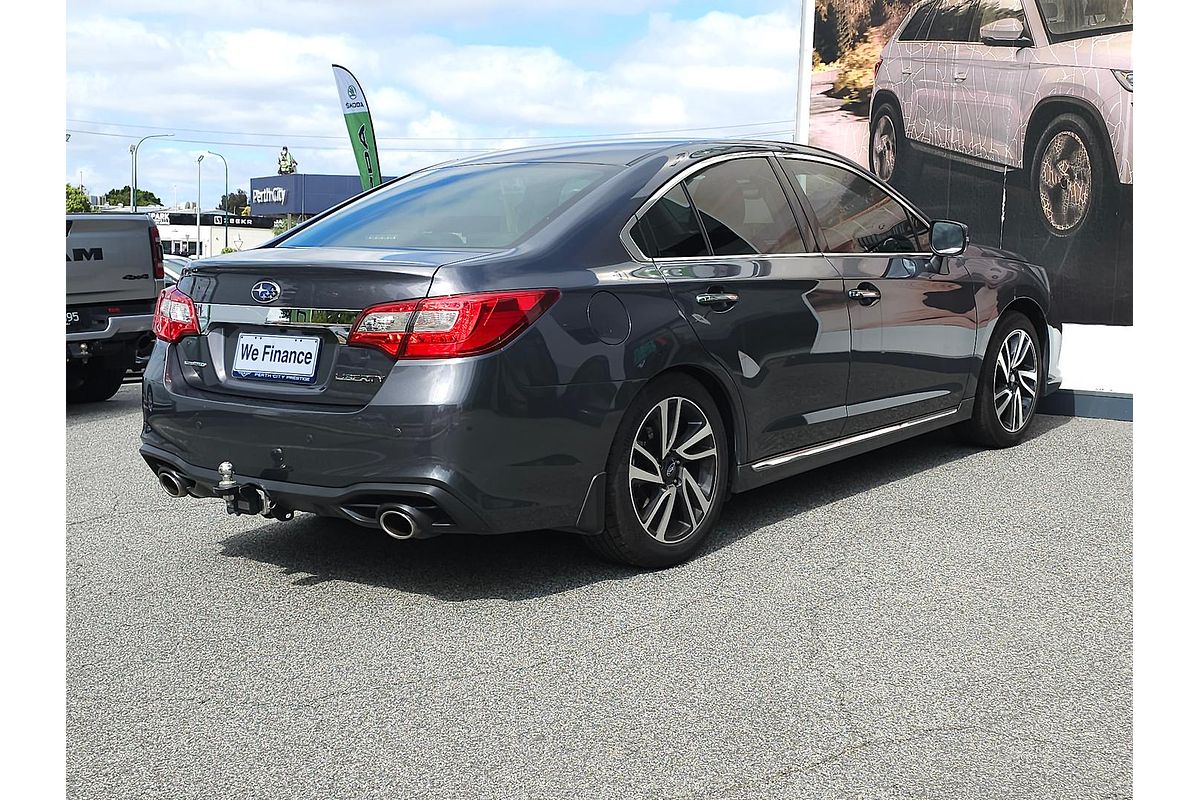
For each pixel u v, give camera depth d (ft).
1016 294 18.75
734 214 13.85
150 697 9.57
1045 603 11.50
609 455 11.98
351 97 74.49
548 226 12.10
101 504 16.67
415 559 13.42
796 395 14.17
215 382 12.23
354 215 13.73
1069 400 22.66
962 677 9.69
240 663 10.31
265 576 12.89
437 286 10.82
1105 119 23.88
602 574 12.66
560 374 11.28
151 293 28.71
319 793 7.91
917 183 27.50
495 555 13.47
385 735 8.80
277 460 11.59
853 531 14.20
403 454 10.81
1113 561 12.84
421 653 10.46
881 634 10.72
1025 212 25.59
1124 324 23.91
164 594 12.30
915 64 27.20
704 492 13.14
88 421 25.99
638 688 9.57
